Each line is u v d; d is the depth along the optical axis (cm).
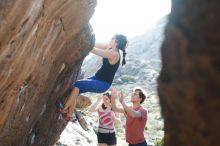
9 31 379
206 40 155
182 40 166
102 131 871
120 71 3131
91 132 1372
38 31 459
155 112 2097
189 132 160
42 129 766
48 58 572
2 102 482
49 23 491
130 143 768
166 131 180
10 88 476
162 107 182
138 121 755
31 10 389
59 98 756
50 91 690
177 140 169
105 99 866
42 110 701
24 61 464
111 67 710
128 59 3406
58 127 849
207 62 152
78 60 727
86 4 568
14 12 365
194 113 157
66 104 716
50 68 615
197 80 155
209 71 151
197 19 161
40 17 434
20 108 564
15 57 426
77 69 789
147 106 2214
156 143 1530
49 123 784
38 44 487
